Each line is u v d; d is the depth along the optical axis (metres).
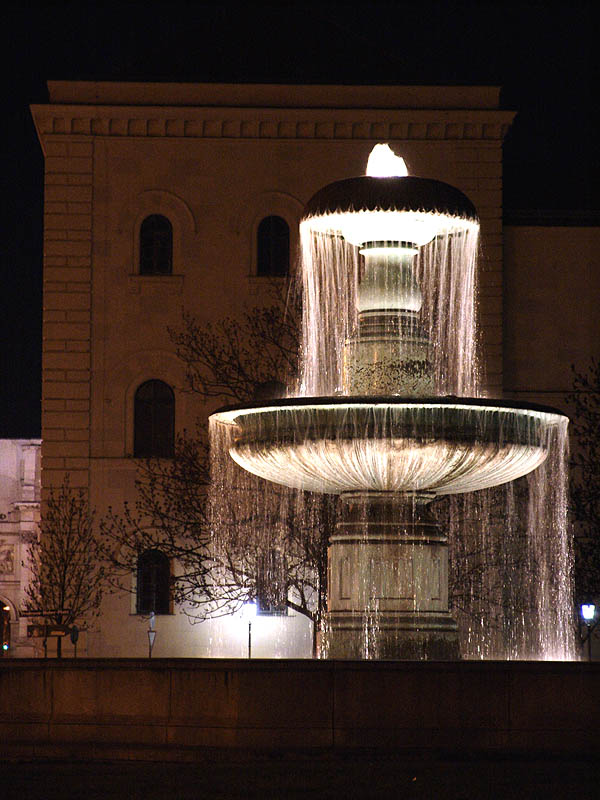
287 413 24.23
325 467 24.44
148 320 65.50
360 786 19.05
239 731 21.41
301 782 19.36
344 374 26.41
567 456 52.34
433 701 21.17
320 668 21.41
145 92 65.69
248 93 65.81
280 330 59.19
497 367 65.06
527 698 21.12
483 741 21.06
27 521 94.19
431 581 25.30
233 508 53.38
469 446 23.86
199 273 65.62
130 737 21.86
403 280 25.98
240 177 65.94
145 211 65.88
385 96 65.81
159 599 62.69
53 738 22.14
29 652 93.50
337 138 65.94
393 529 25.30
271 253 65.81
